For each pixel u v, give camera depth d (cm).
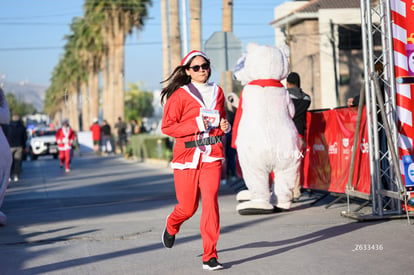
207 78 648
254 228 889
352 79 4200
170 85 656
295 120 1142
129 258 707
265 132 1005
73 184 1881
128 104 14662
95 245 798
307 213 1025
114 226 952
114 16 5816
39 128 4469
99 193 1550
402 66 901
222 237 822
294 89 1159
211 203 626
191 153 632
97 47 6500
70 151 2647
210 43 1772
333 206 1105
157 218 1031
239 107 1048
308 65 4231
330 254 682
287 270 616
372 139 927
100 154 4234
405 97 902
